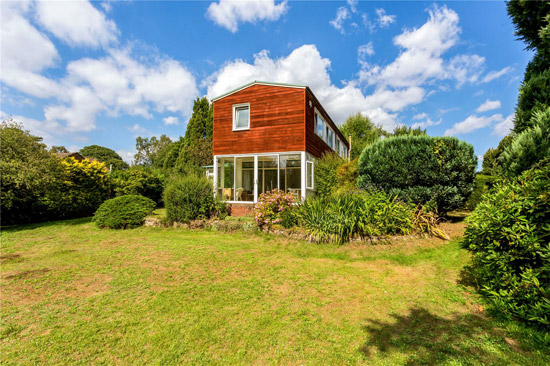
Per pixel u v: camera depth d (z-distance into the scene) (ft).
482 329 9.27
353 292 13.24
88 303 12.56
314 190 45.65
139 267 18.12
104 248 24.00
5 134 34.88
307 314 11.04
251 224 30.09
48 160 38.68
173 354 8.50
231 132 45.55
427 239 22.26
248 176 46.06
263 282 14.88
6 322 10.79
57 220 45.37
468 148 25.44
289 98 42.09
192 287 14.32
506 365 7.17
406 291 13.08
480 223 11.36
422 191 25.93
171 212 35.22
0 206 36.50
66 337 9.61
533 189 10.04
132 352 8.69
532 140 13.34
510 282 9.68
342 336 9.30
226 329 9.97
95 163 53.62
